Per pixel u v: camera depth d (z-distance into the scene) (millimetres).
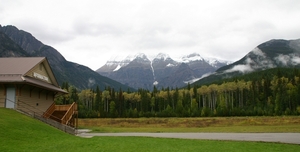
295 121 65688
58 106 38000
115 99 134000
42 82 36781
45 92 39188
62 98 106562
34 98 35438
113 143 21016
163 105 133625
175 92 141375
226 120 70250
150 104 138375
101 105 120312
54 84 42375
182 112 100250
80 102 126375
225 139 27797
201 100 140250
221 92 133125
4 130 20375
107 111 119875
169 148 19469
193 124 66938
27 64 34750
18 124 23328
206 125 64000
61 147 18172
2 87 31297
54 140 21031
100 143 20625
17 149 16609
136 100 144125
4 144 17375
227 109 96250
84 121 81188
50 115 34344
